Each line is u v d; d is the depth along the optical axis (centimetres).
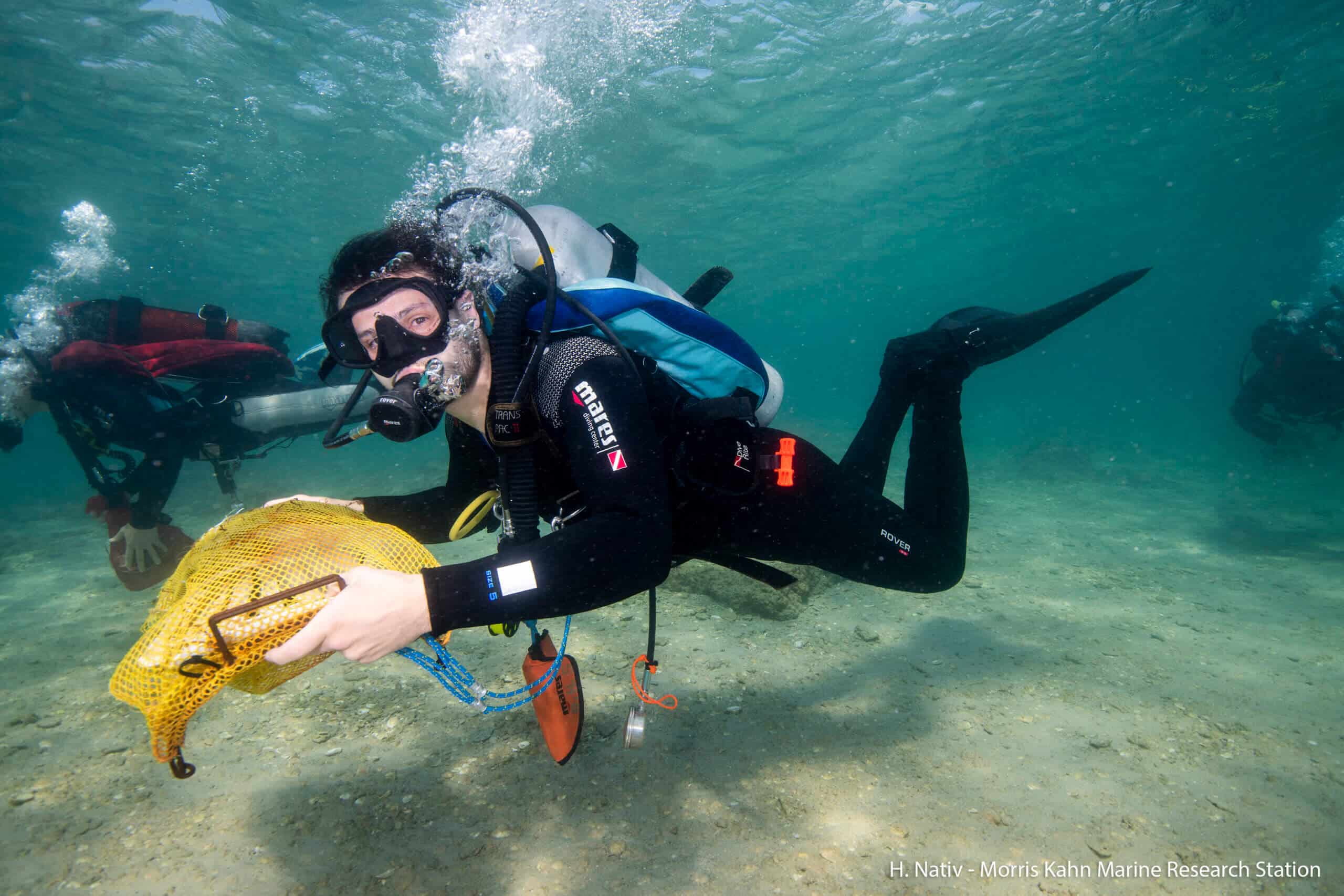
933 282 5753
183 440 468
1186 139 2292
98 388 438
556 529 185
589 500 144
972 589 612
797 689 381
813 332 12406
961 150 2236
